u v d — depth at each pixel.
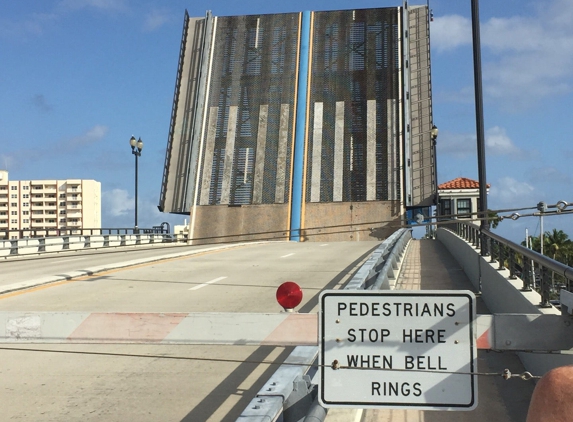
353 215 48.09
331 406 4.02
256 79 51.38
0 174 167.88
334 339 4.05
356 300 4.03
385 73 49.91
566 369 3.14
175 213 52.56
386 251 16.03
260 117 50.59
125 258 28.45
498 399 7.46
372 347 4.01
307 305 13.30
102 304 13.70
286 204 49.00
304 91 50.50
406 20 49.94
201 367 8.81
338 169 49.00
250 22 52.62
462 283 17.31
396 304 4.00
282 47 51.75
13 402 7.35
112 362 9.12
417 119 49.06
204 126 51.22
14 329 4.68
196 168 50.69
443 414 6.93
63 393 7.68
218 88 51.78
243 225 49.22
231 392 7.67
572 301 5.21
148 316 4.57
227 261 25.05
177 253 29.94
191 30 53.38
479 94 17.86
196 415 6.85
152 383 8.08
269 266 22.58
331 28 51.56
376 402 3.98
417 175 48.56
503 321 4.21
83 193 169.25
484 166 17.52
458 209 56.16
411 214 52.34
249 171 50.03
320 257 26.47
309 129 50.00
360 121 49.44
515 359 9.19
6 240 31.92
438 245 34.19
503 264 12.66
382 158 48.53
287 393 4.88
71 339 4.63
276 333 4.45
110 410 7.04
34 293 15.55
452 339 3.95
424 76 49.56
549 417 3.09
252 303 13.61
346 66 50.66
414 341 3.98
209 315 4.53
